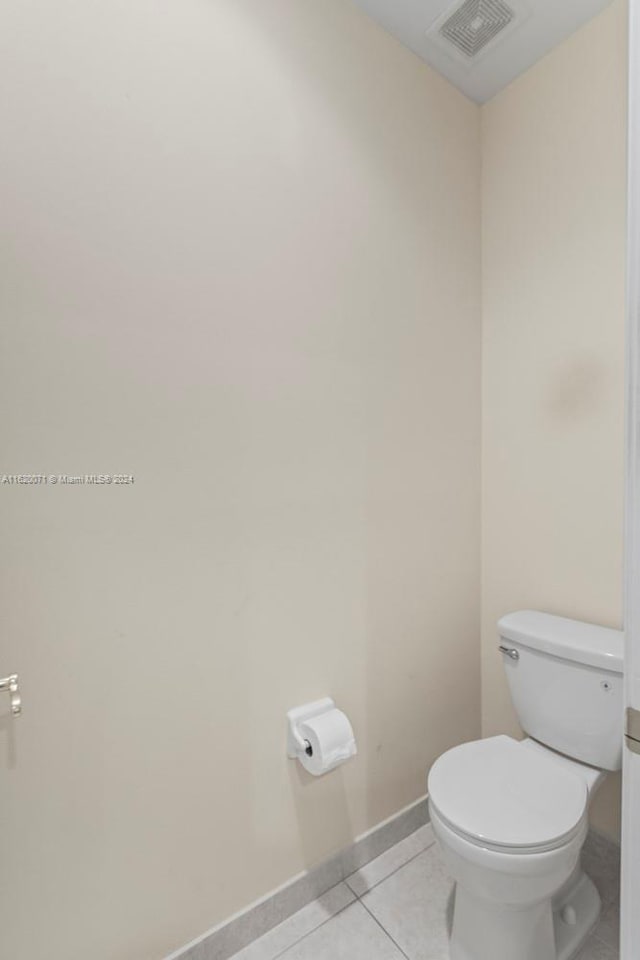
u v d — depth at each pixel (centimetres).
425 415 162
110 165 100
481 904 111
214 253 115
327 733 122
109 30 100
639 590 82
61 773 98
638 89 78
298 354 130
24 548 93
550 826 104
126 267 103
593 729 130
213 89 114
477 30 149
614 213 141
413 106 157
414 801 161
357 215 142
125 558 104
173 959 112
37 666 95
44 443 94
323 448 136
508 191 170
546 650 139
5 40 89
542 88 158
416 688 161
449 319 169
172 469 110
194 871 115
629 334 82
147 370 106
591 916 127
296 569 131
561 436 156
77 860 99
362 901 135
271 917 126
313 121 132
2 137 89
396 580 155
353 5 141
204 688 116
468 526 177
